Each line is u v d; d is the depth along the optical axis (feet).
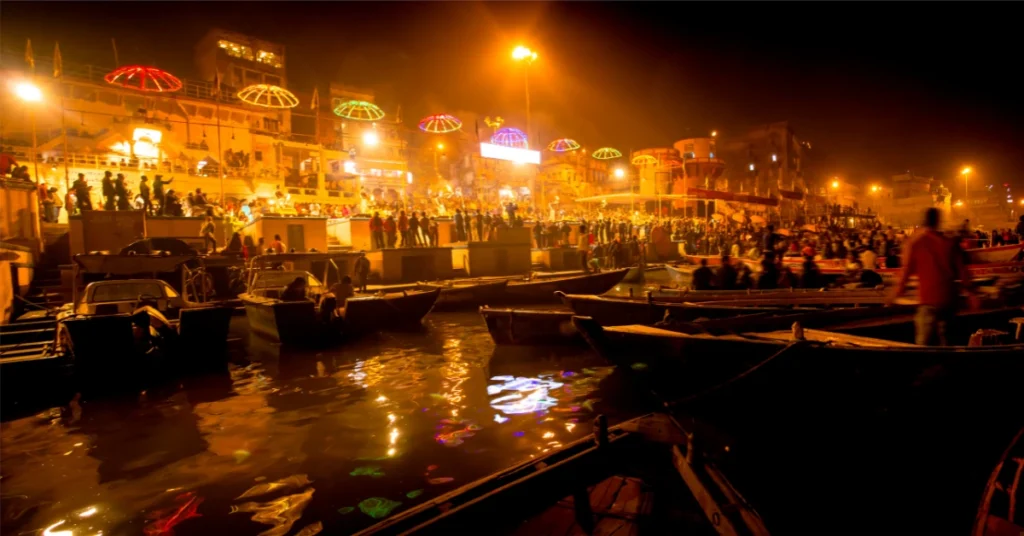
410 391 26.48
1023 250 59.41
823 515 13.88
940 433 16.35
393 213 95.35
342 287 49.19
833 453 17.31
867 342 20.12
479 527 11.42
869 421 16.75
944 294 19.34
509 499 12.05
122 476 17.38
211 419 22.95
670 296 40.45
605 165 236.02
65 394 27.32
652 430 16.03
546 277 77.41
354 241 87.35
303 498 15.47
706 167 195.72
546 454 14.58
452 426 21.16
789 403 17.46
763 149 239.71
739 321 27.04
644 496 14.33
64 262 65.16
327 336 40.93
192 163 121.80
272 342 40.04
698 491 12.48
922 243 19.93
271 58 170.30
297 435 20.66
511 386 26.91
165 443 20.22
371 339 41.63
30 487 16.71
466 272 85.56
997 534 10.85
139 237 65.10
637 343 19.80
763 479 15.84
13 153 95.76
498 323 35.04
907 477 15.75
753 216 187.93
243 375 30.63
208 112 134.82
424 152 193.26
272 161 142.41
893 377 15.83
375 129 172.76
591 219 122.93
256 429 21.50
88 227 62.59
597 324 18.66
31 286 54.65
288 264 66.90
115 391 27.68
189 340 34.06
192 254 47.83
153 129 116.47
